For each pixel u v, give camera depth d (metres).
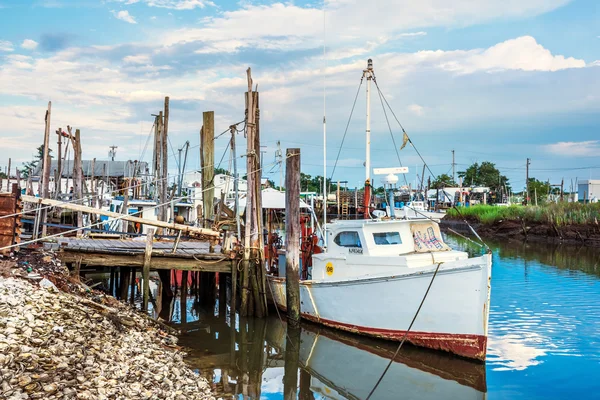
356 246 15.71
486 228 55.84
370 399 11.26
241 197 39.94
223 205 25.42
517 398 11.01
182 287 19.78
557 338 15.27
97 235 23.48
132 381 9.02
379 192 63.75
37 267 14.30
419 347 14.13
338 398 11.30
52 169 47.12
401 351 14.29
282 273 19.17
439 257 14.96
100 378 8.47
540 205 55.34
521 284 24.28
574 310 18.78
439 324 13.52
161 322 15.79
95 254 16.73
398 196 76.00
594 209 46.25
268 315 18.27
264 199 24.94
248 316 17.67
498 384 11.80
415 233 15.75
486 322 12.75
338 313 15.92
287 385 12.05
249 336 15.94
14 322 9.58
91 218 28.59
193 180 52.06
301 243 19.05
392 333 14.61
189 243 22.42
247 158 17.78
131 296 20.03
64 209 27.67
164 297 21.20
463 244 45.69
